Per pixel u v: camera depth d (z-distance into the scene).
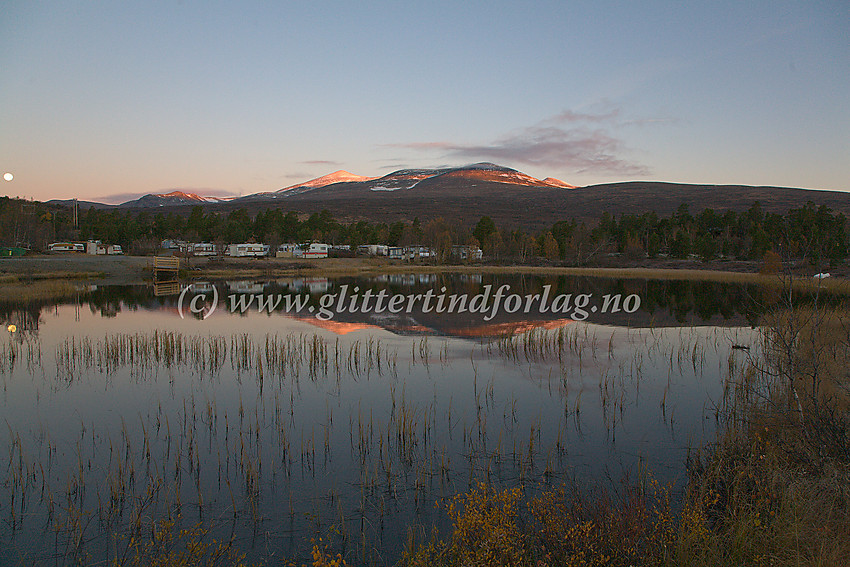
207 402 14.60
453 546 7.23
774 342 13.48
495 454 11.86
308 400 16.12
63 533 8.81
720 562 6.61
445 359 21.55
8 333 28.38
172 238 118.44
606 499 8.32
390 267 92.25
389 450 12.24
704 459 11.08
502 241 117.19
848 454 8.45
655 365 20.56
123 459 11.81
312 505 9.76
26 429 13.64
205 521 9.23
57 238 109.12
